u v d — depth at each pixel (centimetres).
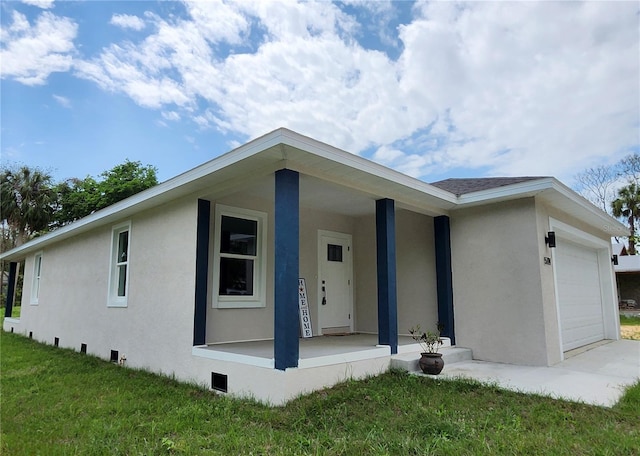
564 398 439
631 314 2048
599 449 305
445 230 745
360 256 891
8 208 2655
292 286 455
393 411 411
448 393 468
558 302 690
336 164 488
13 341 1127
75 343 927
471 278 714
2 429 390
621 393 460
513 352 651
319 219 831
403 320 814
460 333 717
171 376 604
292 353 445
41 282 1193
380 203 625
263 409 425
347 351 545
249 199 700
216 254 645
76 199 2698
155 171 2802
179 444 337
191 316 580
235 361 496
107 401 481
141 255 719
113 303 793
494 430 352
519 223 666
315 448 318
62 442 357
